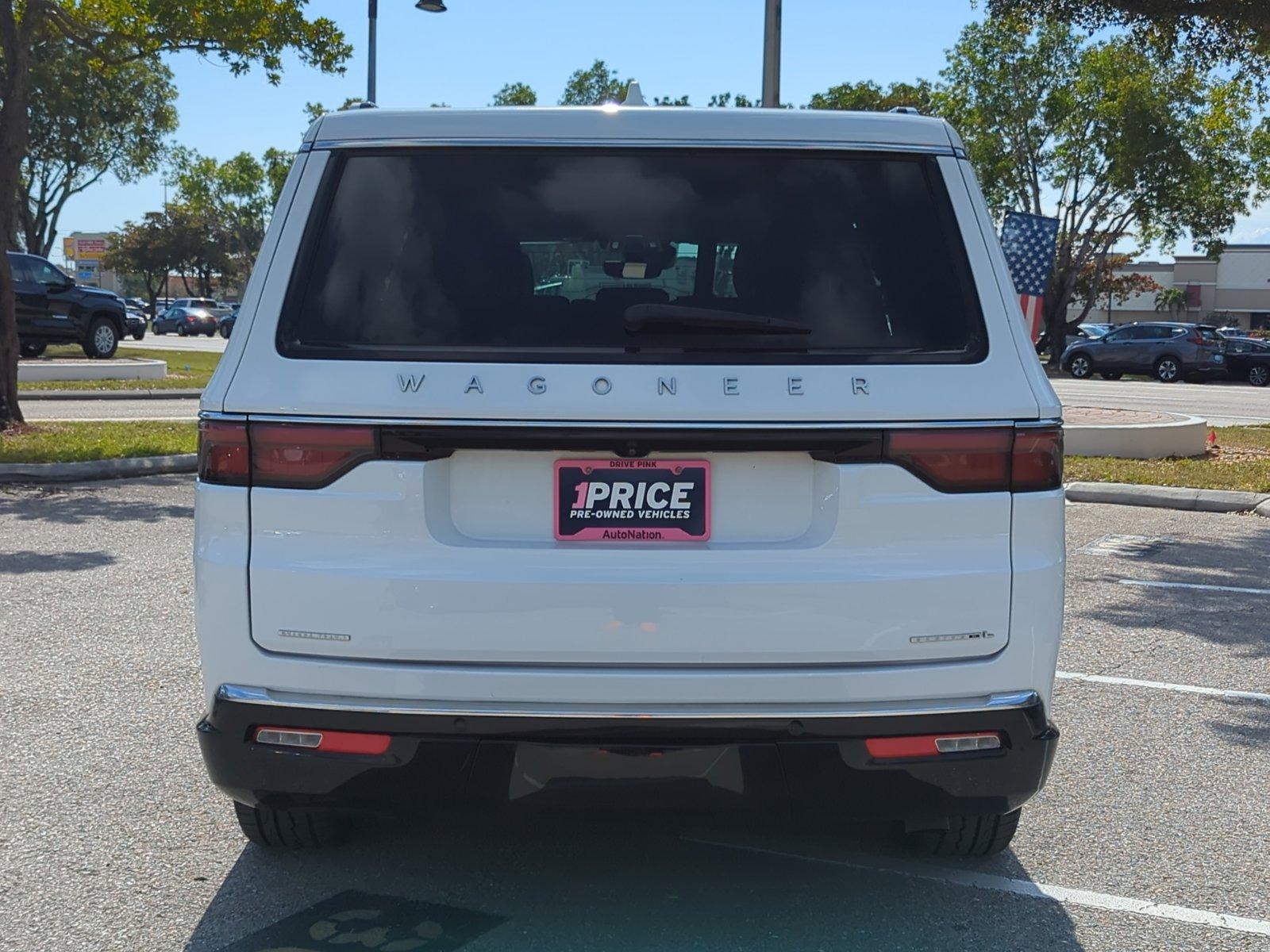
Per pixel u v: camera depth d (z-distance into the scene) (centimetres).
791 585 299
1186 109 4559
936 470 304
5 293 1402
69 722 507
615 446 299
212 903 352
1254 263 9969
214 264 10350
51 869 374
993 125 4844
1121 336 3888
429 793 307
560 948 325
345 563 302
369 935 332
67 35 1439
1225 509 1146
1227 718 540
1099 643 665
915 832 384
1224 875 383
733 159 320
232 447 305
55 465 1185
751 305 308
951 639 304
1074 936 340
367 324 307
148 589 742
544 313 307
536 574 300
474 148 320
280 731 307
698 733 300
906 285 311
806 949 327
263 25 1422
